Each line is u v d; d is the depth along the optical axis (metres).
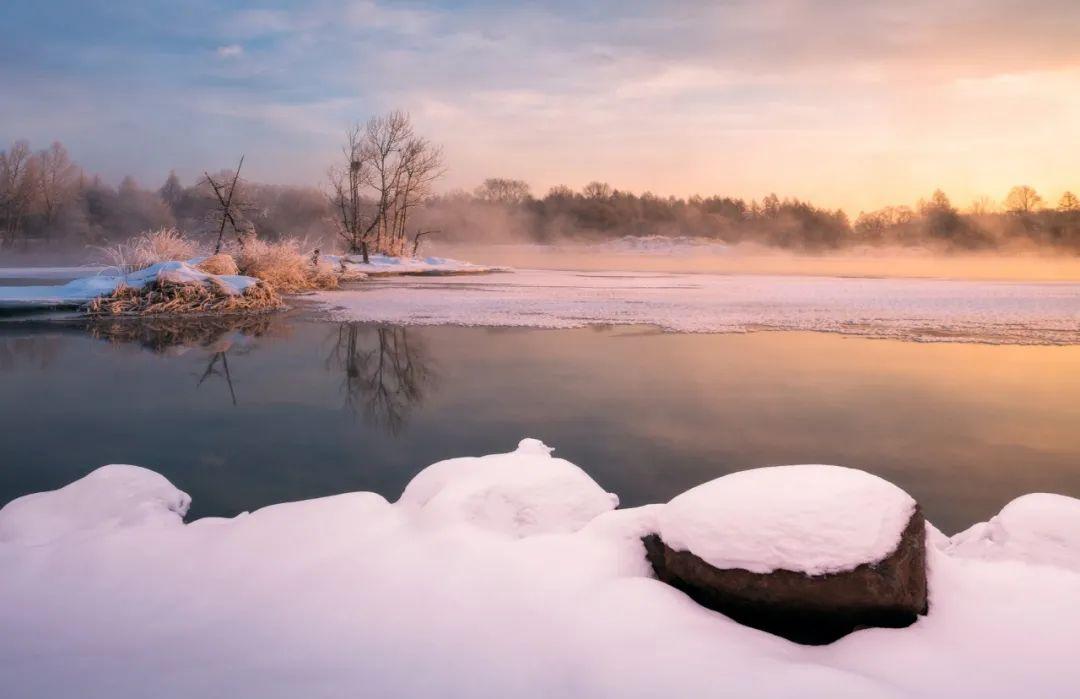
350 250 43.00
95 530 3.73
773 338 13.73
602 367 10.70
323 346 12.94
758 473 3.17
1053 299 21.36
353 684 2.21
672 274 39.12
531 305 20.12
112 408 8.20
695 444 6.57
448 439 6.78
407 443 6.65
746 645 2.43
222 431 7.12
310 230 66.31
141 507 4.17
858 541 2.67
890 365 10.80
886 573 2.60
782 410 7.95
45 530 3.80
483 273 40.47
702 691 2.13
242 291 19.31
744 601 2.76
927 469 5.88
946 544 3.76
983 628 2.53
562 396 8.71
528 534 3.64
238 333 14.66
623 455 6.21
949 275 37.34
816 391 8.96
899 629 2.58
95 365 11.10
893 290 25.47
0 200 64.25
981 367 10.64
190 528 3.65
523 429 7.15
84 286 19.84
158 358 11.70
